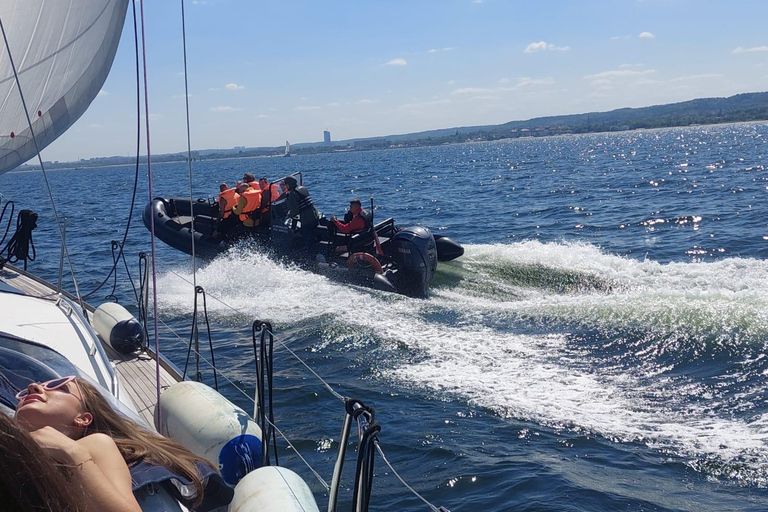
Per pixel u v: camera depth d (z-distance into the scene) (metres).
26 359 3.22
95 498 1.56
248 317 9.31
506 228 19.88
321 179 52.91
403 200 30.44
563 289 9.98
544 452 5.41
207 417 3.46
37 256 16.08
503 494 4.86
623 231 18.00
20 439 1.38
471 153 117.88
